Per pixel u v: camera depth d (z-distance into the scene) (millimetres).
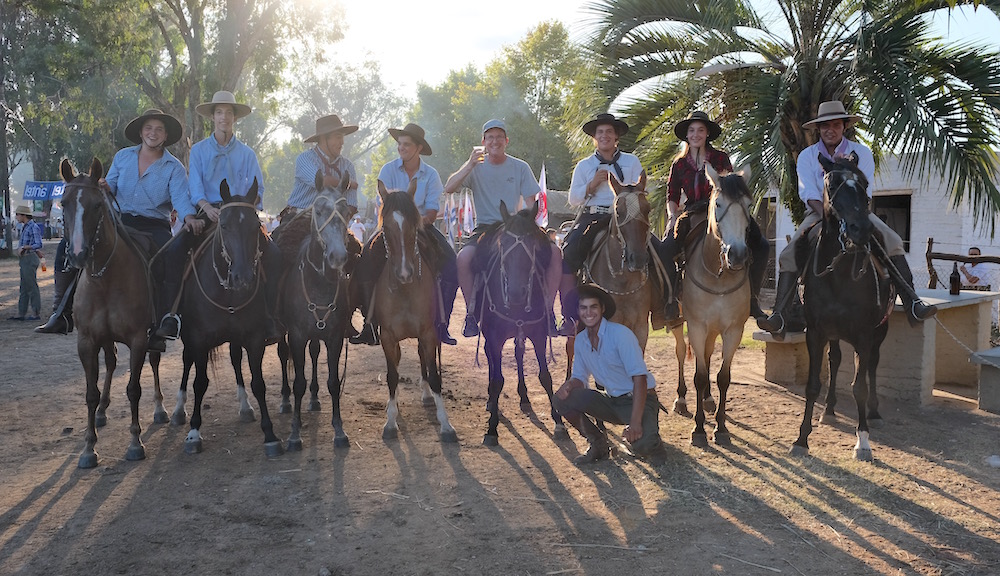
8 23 32125
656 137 11359
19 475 5516
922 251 15617
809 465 5703
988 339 9008
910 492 5125
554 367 9773
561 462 5816
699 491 5164
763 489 5191
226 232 5543
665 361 10234
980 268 13711
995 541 4336
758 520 4664
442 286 6668
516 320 6078
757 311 6527
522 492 5172
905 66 9141
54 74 29297
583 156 11734
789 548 4258
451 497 5082
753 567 4031
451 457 5945
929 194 15422
